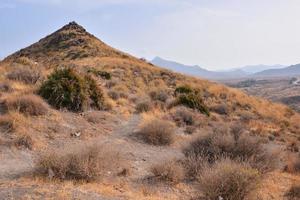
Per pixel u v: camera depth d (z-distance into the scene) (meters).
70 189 7.45
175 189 9.42
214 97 33.59
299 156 15.48
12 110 13.68
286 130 26.94
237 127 13.82
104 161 9.55
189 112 21.59
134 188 8.97
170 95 30.09
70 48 57.00
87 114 16.77
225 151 11.71
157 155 13.14
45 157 9.08
